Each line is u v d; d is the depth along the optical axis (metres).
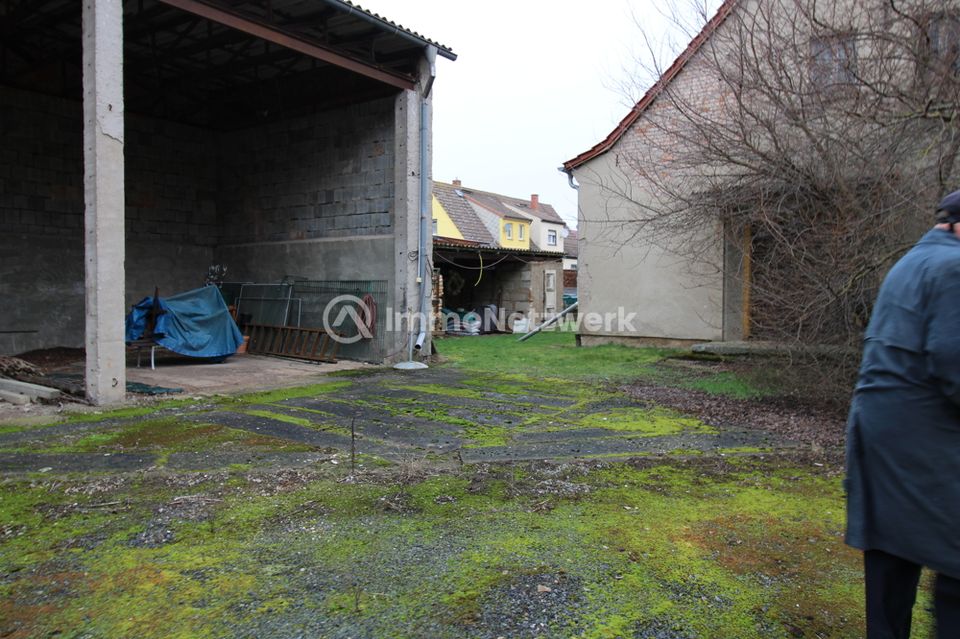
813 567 2.79
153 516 3.35
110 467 4.27
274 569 2.73
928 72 5.57
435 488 3.86
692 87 7.93
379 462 4.45
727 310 10.88
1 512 3.40
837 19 6.28
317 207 11.52
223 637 2.20
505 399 7.14
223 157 13.34
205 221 13.42
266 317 12.17
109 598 2.47
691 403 6.82
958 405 1.71
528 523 3.29
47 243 11.19
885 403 1.84
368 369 9.82
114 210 6.47
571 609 2.40
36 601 2.45
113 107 6.39
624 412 6.35
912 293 1.83
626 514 3.43
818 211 6.29
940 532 1.72
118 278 6.57
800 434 5.37
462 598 2.47
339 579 2.64
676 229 9.20
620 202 12.20
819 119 6.16
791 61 6.56
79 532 3.13
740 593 2.54
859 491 1.92
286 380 8.59
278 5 8.70
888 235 5.54
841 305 5.87
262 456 4.59
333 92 11.09
